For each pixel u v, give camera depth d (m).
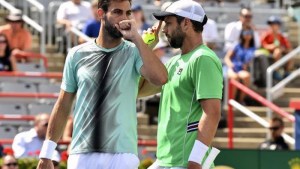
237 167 30.50
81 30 45.72
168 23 21.53
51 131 21.20
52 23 48.62
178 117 21.28
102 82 20.58
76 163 20.62
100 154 20.52
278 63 43.84
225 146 41.34
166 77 20.48
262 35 48.22
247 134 42.44
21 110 40.50
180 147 21.23
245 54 44.66
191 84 21.14
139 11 43.62
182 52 21.61
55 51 46.91
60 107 21.16
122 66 20.61
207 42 44.38
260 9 53.12
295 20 51.56
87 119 20.61
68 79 21.03
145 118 41.69
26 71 43.66
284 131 41.00
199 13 21.38
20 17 42.94
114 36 20.48
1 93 40.62
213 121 20.78
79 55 20.86
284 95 45.34
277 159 30.56
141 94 22.08
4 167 31.44
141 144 38.19
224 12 51.38
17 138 34.50
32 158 32.72
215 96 20.84
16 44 42.94
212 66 20.94
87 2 47.72
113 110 20.52
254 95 40.44
